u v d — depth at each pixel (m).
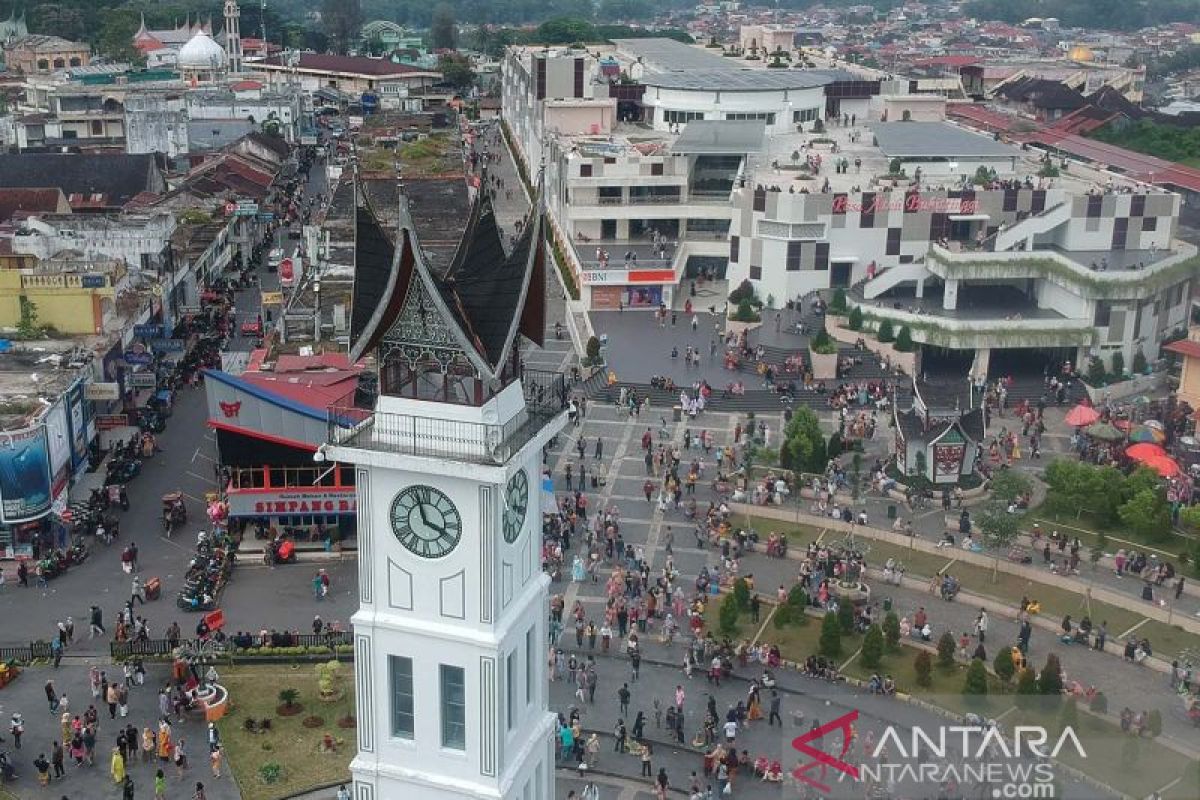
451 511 42.69
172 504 91.31
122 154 183.25
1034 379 123.75
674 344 131.12
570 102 188.12
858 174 149.50
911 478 97.94
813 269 138.50
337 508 87.31
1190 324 138.00
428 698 44.22
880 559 87.94
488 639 42.84
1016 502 93.50
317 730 68.44
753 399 116.44
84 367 97.94
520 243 43.16
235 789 63.41
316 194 197.88
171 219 136.88
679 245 151.00
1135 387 123.12
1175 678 70.81
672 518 94.06
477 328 42.53
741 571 86.38
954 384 119.69
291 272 128.38
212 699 69.69
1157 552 88.00
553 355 130.25
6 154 185.88
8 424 85.50
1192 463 101.25
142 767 64.94
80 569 85.19
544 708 48.59
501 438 42.62
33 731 67.62
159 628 78.00
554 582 84.50
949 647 73.88
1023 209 138.38
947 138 161.12
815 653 76.19
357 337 42.69
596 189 155.88
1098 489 90.81
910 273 135.62
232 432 85.56
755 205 138.88
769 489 96.62
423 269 41.28
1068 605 81.50
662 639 77.81
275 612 80.25
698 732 68.44
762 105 188.00
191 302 135.75
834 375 121.12
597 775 65.19
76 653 75.19
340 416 53.00
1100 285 123.06
